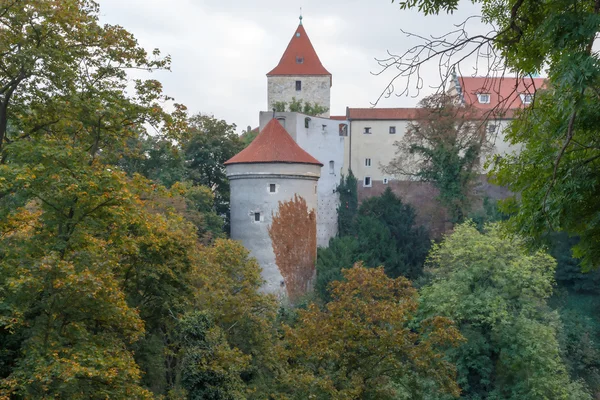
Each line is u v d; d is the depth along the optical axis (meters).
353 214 79.94
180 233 26.91
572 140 12.81
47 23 23.94
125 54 26.22
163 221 24.72
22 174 18.53
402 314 26.25
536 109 13.84
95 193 19.94
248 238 62.53
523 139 14.67
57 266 17.23
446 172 63.16
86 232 20.06
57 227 20.48
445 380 25.62
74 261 18.69
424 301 47.88
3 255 19.53
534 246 14.08
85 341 18.77
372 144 83.62
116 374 17.48
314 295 59.94
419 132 64.12
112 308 19.20
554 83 11.95
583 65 10.42
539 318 49.34
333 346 25.70
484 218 67.12
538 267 48.34
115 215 20.70
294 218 62.41
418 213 79.62
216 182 75.56
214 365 25.61
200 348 26.23
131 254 24.27
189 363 25.70
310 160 63.81
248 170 62.34
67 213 20.55
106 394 17.53
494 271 47.97
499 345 46.41
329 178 79.62
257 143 63.69
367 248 67.88
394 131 83.50
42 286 17.62
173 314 27.22
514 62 13.14
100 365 17.61
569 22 10.95
